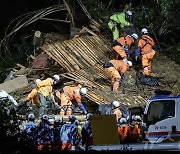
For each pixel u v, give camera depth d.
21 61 59.16
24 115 37.97
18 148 22.80
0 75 54.34
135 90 43.47
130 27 49.31
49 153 24.06
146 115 29.42
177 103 28.75
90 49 48.81
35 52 53.56
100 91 42.00
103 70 45.94
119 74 42.59
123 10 55.78
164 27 55.84
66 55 46.66
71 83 43.19
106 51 49.62
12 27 70.00
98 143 27.64
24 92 43.38
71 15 58.59
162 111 29.16
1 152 22.47
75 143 30.25
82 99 40.91
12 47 65.00
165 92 30.70
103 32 53.75
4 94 37.41
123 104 40.00
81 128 31.70
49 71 46.41
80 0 58.34
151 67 49.75
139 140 29.73
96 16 58.16
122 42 45.69
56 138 30.39
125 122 31.34
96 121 27.81
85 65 46.19
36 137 28.44
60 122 31.31
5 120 23.59
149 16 55.47
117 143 27.58
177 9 53.28
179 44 54.12
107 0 62.56
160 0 52.75
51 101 38.50
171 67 50.41
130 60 47.88
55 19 61.53
